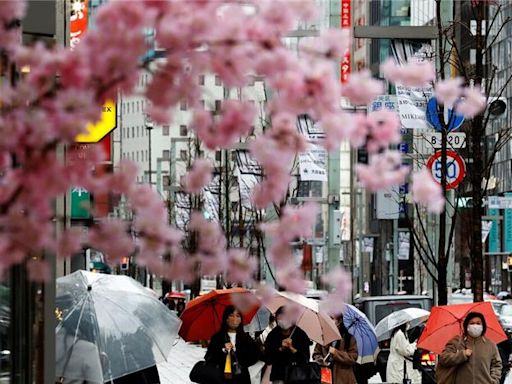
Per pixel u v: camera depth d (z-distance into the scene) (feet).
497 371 98.27
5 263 31.42
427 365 129.49
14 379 71.72
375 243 617.62
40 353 72.54
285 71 30.63
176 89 31.22
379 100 166.30
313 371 106.73
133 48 30.04
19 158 32.14
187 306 111.86
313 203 34.42
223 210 325.42
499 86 506.89
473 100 35.58
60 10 80.02
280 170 33.14
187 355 256.93
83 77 30.32
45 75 30.96
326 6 236.02
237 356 106.11
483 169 135.23
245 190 263.90
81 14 177.58
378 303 173.47
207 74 32.27
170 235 33.76
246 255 34.55
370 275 631.97
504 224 542.16
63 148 48.49
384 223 604.90
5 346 70.90
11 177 31.14
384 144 32.78
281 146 32.71
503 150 534.78
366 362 123.85
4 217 31.19
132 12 29.58
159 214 33.65
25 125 30.42
